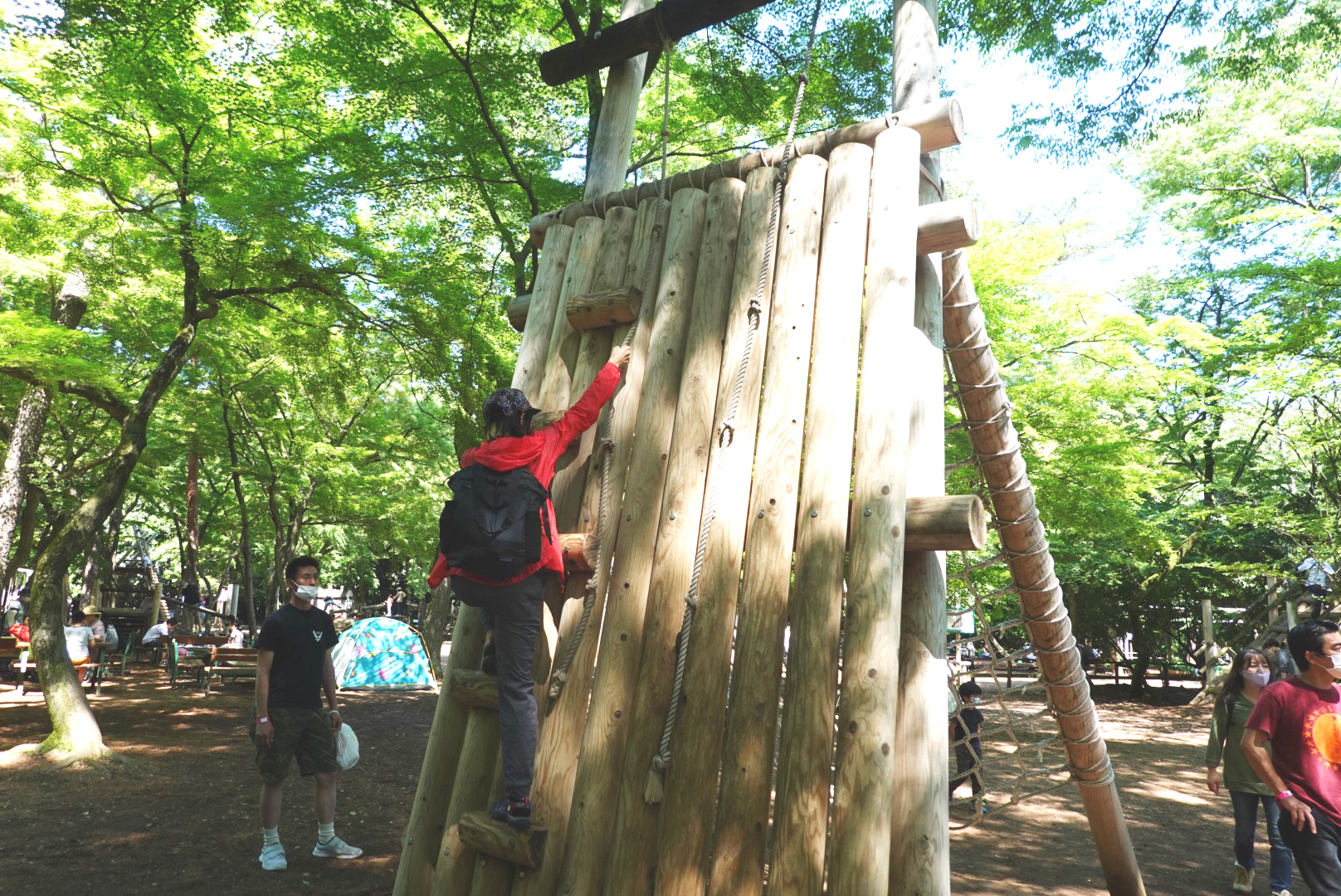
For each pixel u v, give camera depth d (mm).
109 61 8031
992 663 4504
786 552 3018
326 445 18578
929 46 3635
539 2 9367
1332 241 12523
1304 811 3719
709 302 3475
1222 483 18594
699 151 10750
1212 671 17969
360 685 15070
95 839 5656
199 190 9375
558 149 11195
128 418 9375
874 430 2969
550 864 3084
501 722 3072
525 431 3275
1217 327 17984
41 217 9266
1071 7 8344
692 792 2887
